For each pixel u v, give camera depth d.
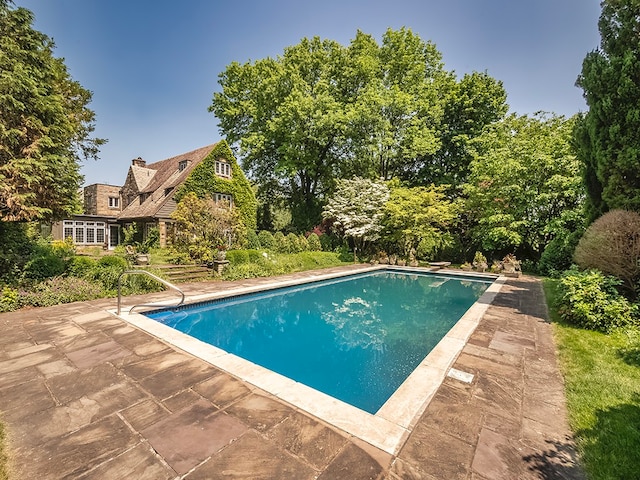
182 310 7.54
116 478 2.08
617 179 6.65
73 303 7.29
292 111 19.34
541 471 2.13
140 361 4.05
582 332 5.21
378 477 2.08
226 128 24.25
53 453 2.33
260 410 2.91
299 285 11.21
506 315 6.38
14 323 5.70
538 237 14.69
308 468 2.16
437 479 2.06
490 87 20.97
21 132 7.14
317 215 24.38
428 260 18.42
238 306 8.88
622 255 5.84
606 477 2.06
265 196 26.41
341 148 22.30
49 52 8.59
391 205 17.20
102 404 3.02
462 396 3.15
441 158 22.41
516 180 13.99
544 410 2.90
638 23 6.40
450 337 4.99
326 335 6.61
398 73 22.19
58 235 20.17
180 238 13.02
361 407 3.83
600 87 6.88
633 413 2.80
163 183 20.73
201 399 3.11
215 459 2.25
